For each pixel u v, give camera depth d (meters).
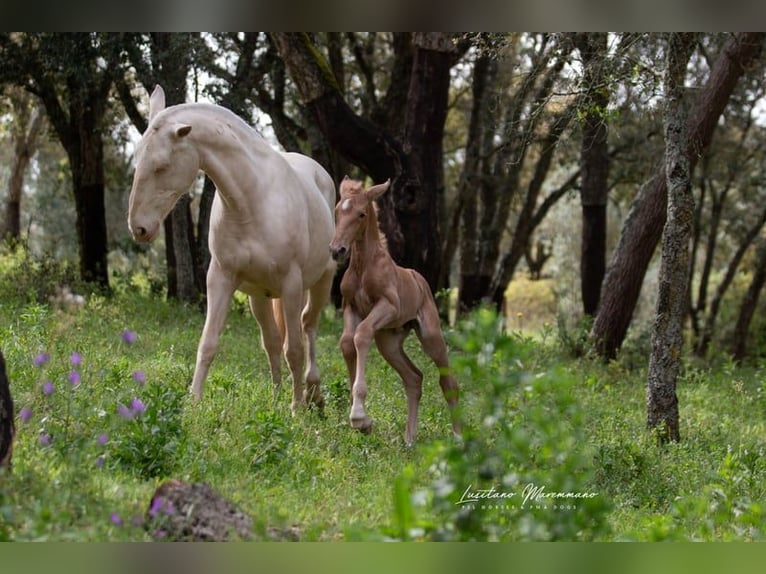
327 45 26.02
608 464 9.32
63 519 5.50
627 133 26.89
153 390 7.94
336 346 16.31
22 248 24.77
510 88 24.47
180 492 6.03
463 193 27.47
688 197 11.45
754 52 17.66
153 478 6.90
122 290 23.47
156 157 9.16
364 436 9.28
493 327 5.47
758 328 34.50
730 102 27.36
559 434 5.99
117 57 19.94
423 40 18.83
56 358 9.77
